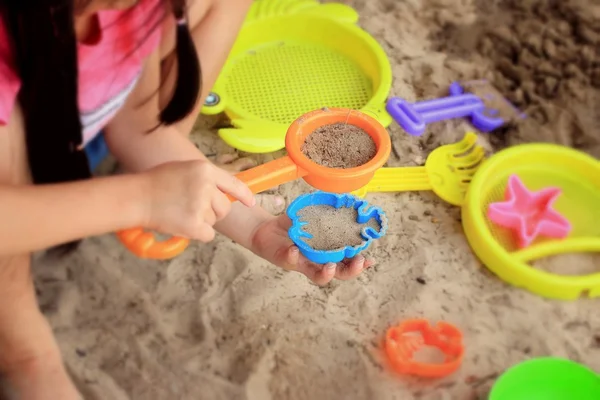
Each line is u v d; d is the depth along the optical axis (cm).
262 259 126
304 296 122
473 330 121
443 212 138
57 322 116
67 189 80
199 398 109
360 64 158
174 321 118
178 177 85
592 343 121
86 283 121
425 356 117
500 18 176
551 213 134
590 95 160
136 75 97
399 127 150
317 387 112
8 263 89
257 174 89
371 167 87
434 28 173
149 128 109
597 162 142
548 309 125
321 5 163
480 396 113
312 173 87
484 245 128
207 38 113
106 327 116
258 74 155
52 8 70
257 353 114
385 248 131
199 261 125
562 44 170
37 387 102
